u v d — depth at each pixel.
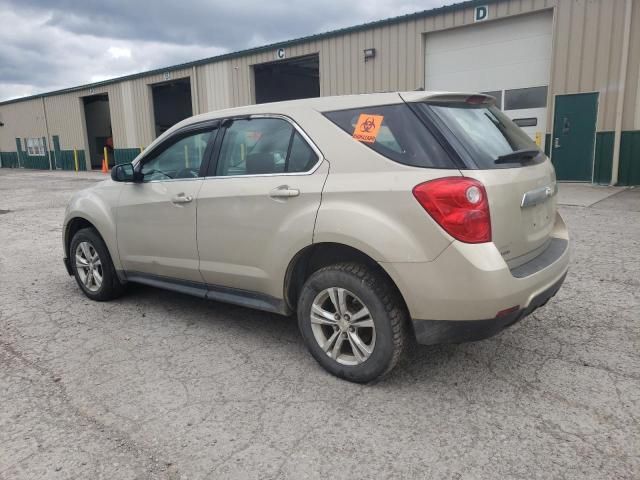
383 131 3.10
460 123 3.11
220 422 2.89
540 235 3.34
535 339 3.85
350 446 2.64
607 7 11.55
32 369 3.61
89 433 2.81
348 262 3.24
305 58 17.89
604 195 10.57
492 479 2.36
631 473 2.36
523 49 13.09
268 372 3.48
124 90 25.59
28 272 6.32
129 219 4.51
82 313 4.76
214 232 3.82
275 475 2.43
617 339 3.81
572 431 2.70
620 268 5.48
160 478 2.43
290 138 3.49
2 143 37.34
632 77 11.58
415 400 3.06
